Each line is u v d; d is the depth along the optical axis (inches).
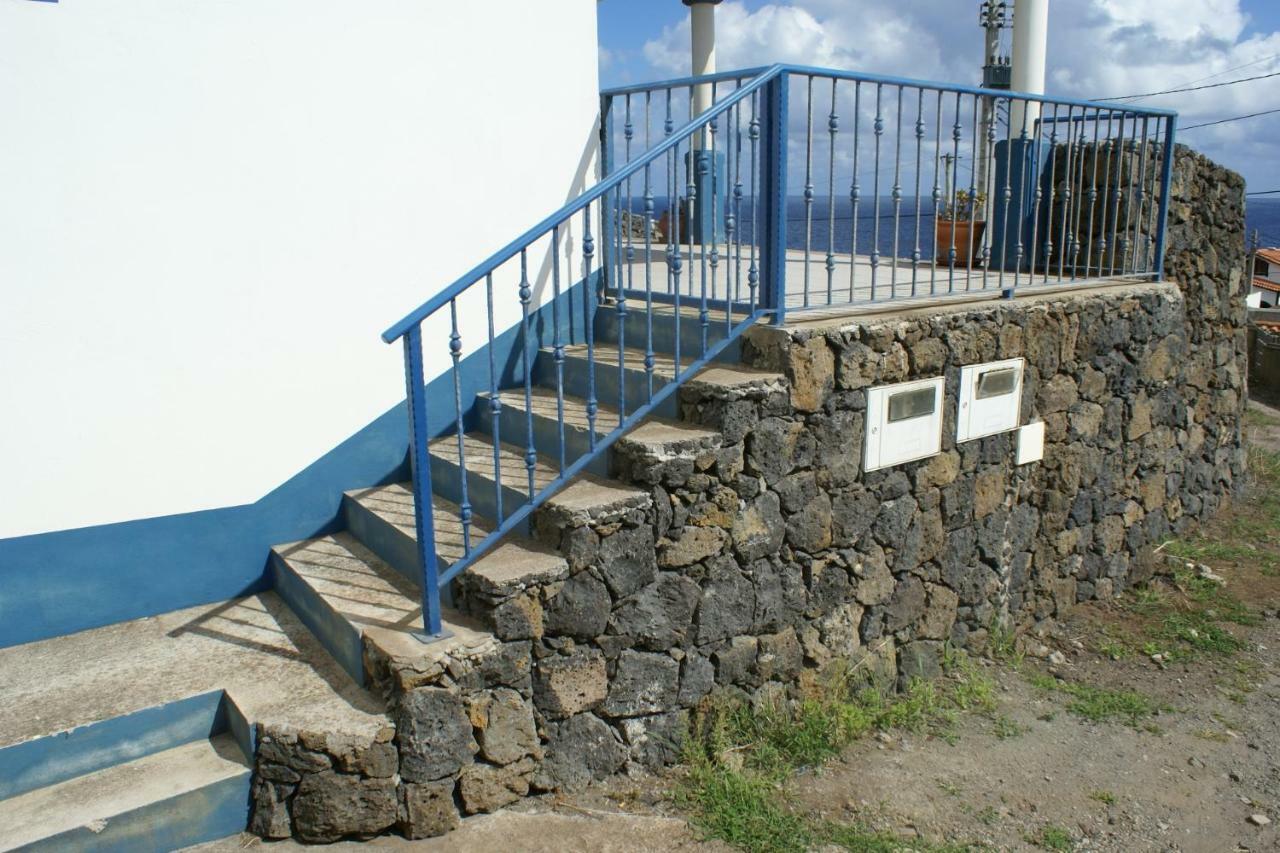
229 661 147.2
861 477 171.3
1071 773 162.1
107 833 119.5
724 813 139.3
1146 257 241.6
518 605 134.0
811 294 185.9
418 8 175.9
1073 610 226.4
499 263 132.6
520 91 190.7
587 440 156.9
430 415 189.3
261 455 172.4
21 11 141.3
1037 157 204.7
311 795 125.1
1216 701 189.8
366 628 136.1
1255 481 315.3
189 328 161.9
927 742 169.8
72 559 157.2
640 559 145.5
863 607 177.2
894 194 174.7
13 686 139.9
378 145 175.6
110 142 150.6
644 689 148.9
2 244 144.6
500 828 132.3
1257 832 147.7
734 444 152.8
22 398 149.6
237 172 162.2
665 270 235.6
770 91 155.3
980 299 197.8
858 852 135.3
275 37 162.4
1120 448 231.6
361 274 177.6
